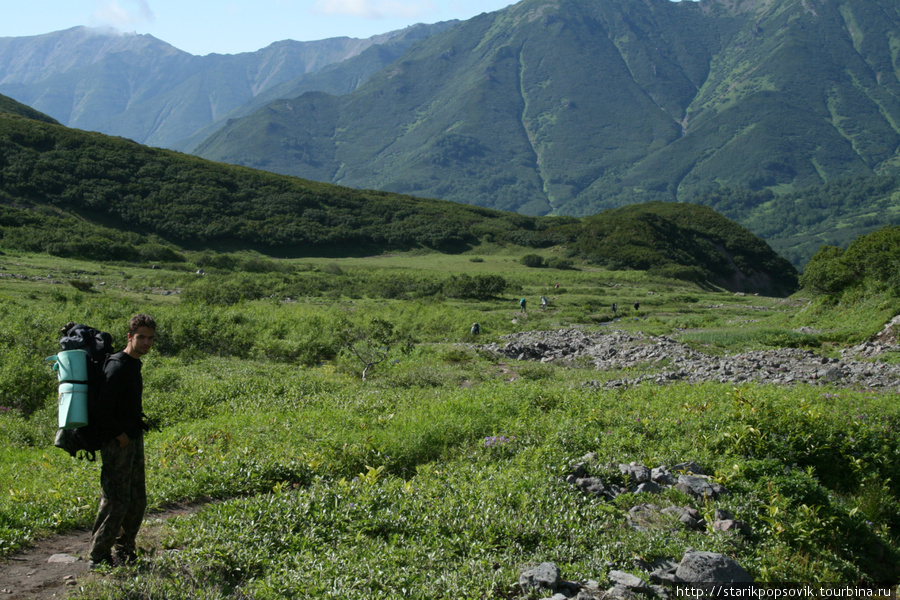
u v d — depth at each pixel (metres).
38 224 61.66
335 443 8.12
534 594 4.89
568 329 29.52
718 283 92.31
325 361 20.25
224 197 88.44
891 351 19.59
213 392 12.91
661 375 16.66
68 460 7.96
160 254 58.22
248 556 4.99
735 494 7.30
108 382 4.64
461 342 25.34
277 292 45.28
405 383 15.53
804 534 6.71
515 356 22.09
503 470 7.43
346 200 99.88
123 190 81.31
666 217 106.62
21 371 12.98
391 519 5.89
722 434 8.98
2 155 79.56
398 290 50.03
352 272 62.44
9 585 4.59
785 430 9.34
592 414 10.03
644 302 50.47
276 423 9.69
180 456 7.57
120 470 4.73
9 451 9.08
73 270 46.03
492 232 95.25
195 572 4.68
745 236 106.75
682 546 5.95
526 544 5.80
